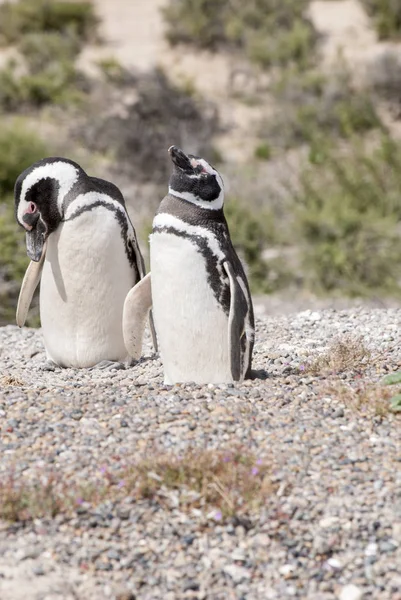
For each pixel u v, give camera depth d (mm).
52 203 25094
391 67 78188
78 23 90750
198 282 21266
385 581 14672
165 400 19797
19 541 15391
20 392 20703
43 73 81500
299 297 49500
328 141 69062
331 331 29922
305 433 18109
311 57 83812
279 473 16688
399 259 50656
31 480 16594
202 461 16641
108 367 26562
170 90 77562
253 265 50750
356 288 49875
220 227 21516
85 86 81625
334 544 15297
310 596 14500
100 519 15766
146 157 69500
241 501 16016
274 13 88562
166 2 97938
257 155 71688
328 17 91188
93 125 72750
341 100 75812
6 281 42344
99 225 25172
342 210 51906
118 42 89625
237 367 21281
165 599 14430
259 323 31906
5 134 59844
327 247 50531
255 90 81938
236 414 18891
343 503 16016
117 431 18281
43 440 17969
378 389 19766
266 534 15531
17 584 14484
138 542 15391
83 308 25984
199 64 85688
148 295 23359
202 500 16125
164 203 21500
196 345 21781
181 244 21125
